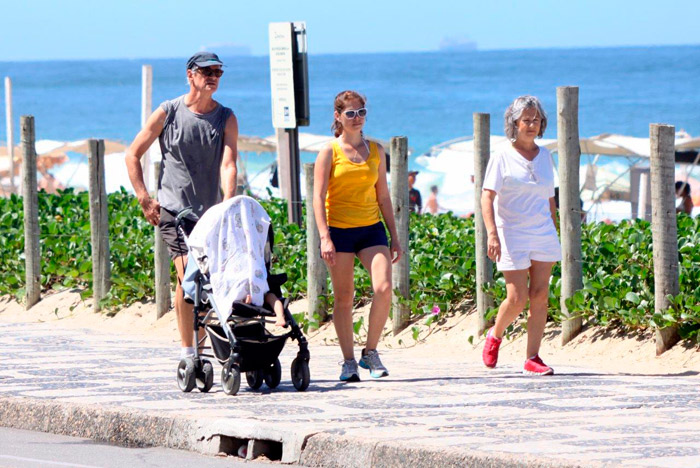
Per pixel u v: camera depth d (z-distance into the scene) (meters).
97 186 45.59
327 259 29.28
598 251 37.09
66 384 29.58
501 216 30.75
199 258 28.28
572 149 34.69
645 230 38.94
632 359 33.28
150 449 24.62
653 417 24.50
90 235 49.00
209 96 30.58
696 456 20.67
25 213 48.06
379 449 21.92
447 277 39.31
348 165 29.39
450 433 22.81
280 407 25.86
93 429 25.80
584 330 35.47
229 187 29.81
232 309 27.58
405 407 25.75
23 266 49.62
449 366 33.50
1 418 27.22
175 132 30.41
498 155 30.58
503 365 33.62
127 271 46.28
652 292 35.03
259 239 28.53
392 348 38.47
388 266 29.75
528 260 30.66
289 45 47.34
